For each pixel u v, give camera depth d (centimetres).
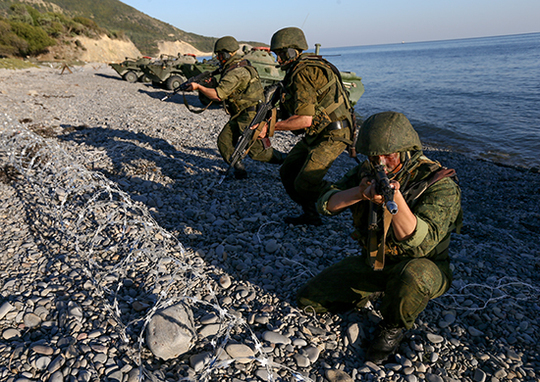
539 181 714
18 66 2720
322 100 328
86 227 360
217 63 1413
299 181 340
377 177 179
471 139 1160
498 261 350
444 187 196
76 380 189
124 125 824
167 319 214
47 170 496
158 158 589
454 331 247
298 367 210
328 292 245
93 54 5638
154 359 209
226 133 488
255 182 526
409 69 5147
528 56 6344
